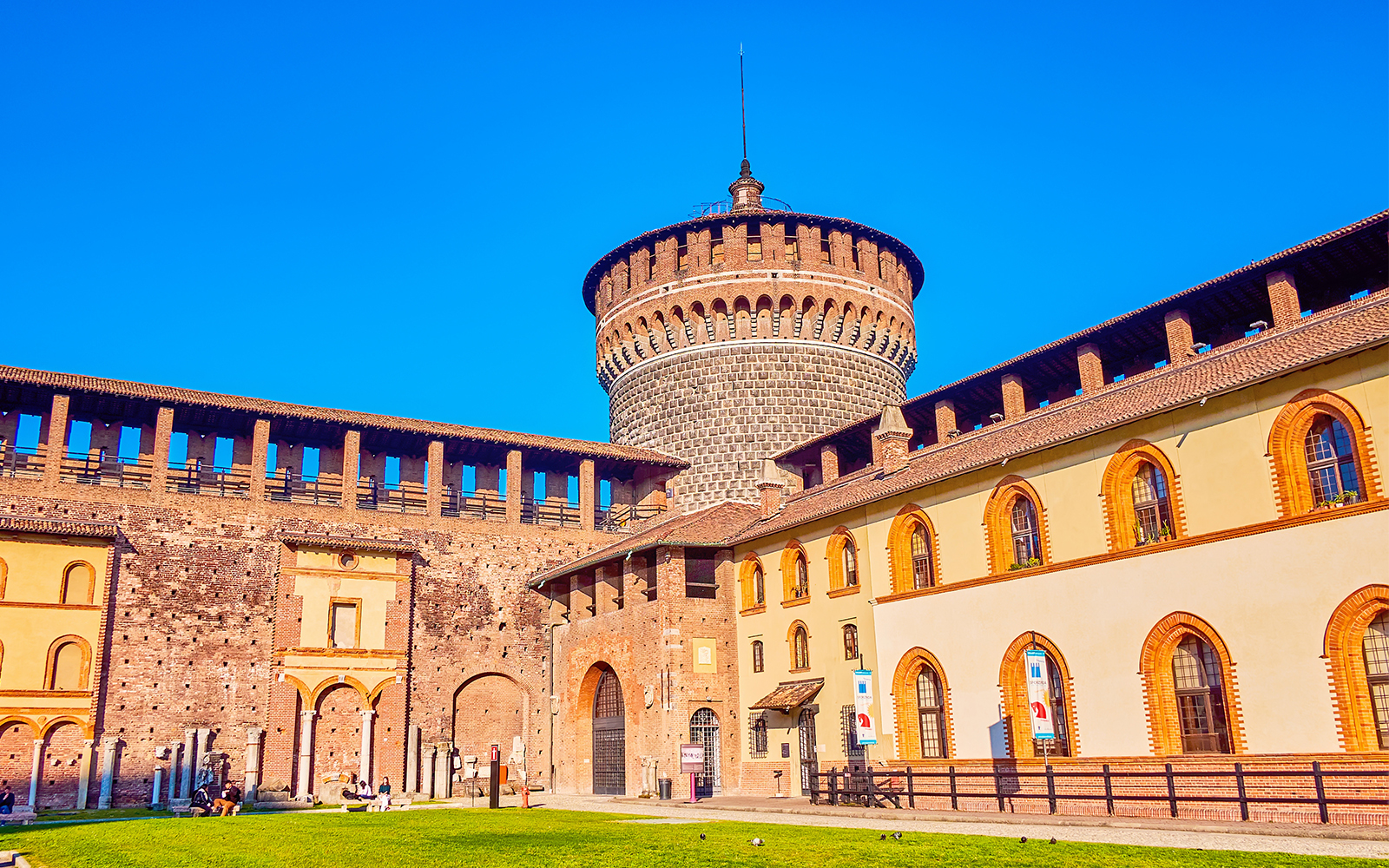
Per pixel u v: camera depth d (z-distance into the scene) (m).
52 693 49.50
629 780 52.97
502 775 57.94
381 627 57.97
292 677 54.94
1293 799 26.17
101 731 50.62
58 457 53.00
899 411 51.03
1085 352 46.56
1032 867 19.69
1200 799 28.06
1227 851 21.44
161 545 54.25
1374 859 19.52
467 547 62.09
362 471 63.22
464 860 22.70
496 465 66.75
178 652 53.34
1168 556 34.03
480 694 60.78
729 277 70.75
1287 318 39.69
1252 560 31.83
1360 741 28.83
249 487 57.47
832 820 33.69
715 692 52.19
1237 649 31.83
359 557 58.22
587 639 58.53
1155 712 33.72
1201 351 44.81
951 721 40.69
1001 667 38.97
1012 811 34.00
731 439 69.06
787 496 62.03
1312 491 31.22
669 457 69.38
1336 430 30.89
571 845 25.33
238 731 53.78
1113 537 35.88
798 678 49.31
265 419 58.19
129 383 55.62
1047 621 37.56
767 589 52.06
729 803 43.94
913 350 76.06
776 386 69.56
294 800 52.84
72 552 51.56
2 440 55.12
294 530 57.69
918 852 22.27
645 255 74.06
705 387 70.25
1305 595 30.44
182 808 47.53
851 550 47.56
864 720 41.66
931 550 42.94
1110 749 34.88
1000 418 51.03
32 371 53.88
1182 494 34.06
